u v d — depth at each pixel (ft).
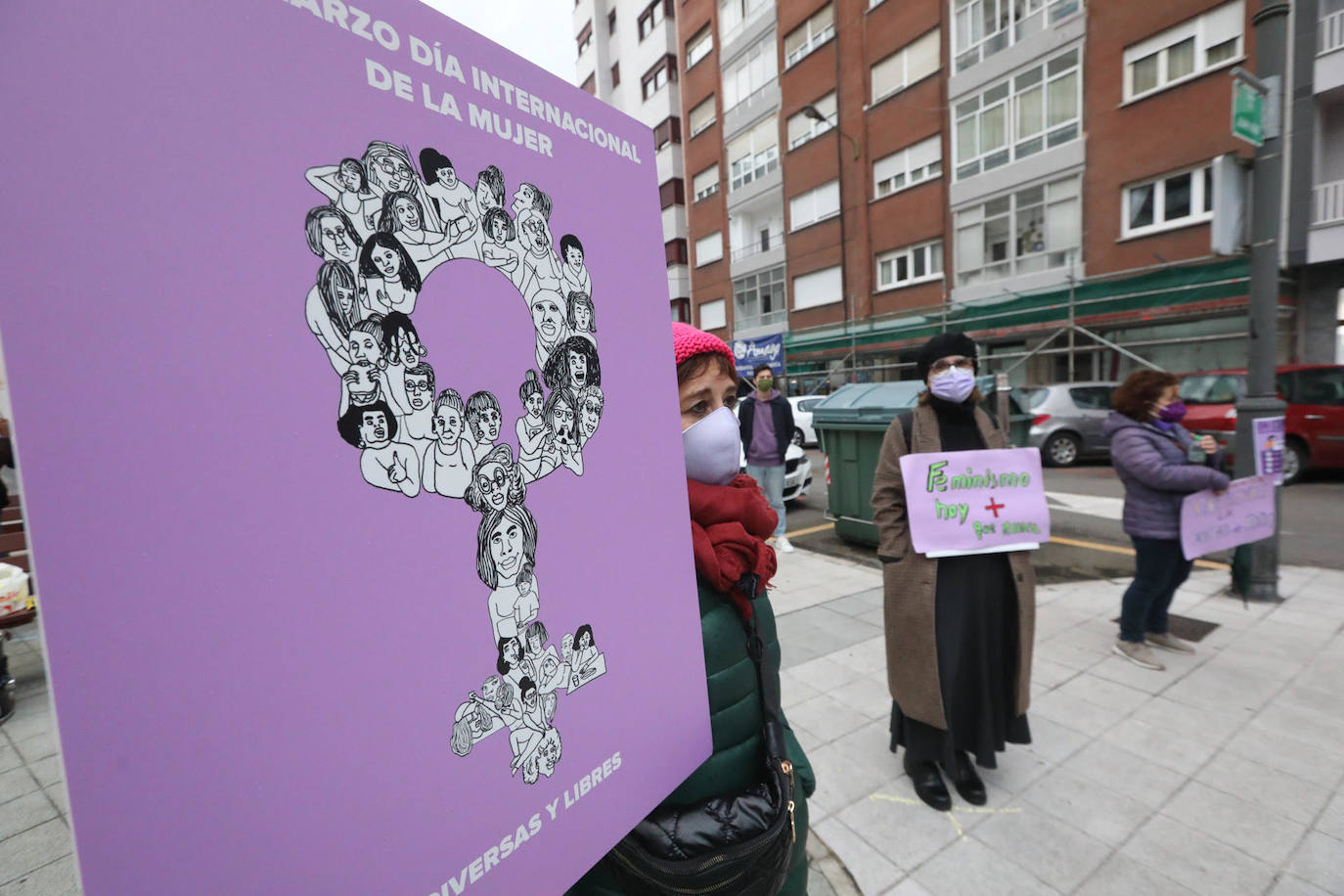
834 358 64.39
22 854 7.41
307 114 1.49
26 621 11.10
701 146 80.38
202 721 1.34
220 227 1.35
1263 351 13.55
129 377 1.23
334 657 1.55
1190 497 10.62
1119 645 11.47
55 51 1.14
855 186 60.34
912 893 6.43
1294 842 6.89
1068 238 45.91
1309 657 11.07
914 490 7.33
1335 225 36.47
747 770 3.33
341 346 1.56
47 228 1.13
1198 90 39.09
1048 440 35.04
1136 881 6.48
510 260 2.00
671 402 2.77
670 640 2.73
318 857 1.55
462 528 1.85
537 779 2.09
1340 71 35.65
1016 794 7.84
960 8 50.67
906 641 7.52
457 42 1.86
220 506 1.35
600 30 99.76
